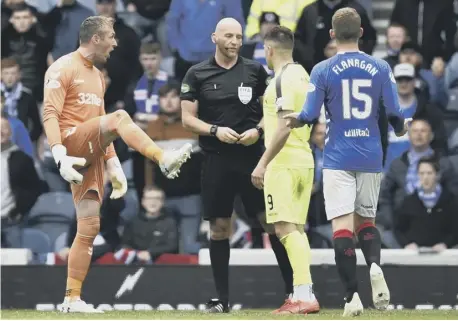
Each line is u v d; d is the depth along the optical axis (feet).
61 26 123.65
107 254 113.39
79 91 81.10
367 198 73.92
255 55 119.65
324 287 107.45
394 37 120.67
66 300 82.48
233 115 88.33
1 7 123.44
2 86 121.19
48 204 118.32
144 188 116.47
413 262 108.68
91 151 79.82
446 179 114.21
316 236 112.98
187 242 115.65
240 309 104.78
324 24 119.24
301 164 83.25
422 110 117.60
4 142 118.62
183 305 108.68
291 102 79.92
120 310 99.96
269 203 82.84
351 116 72.49
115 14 122.31
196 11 121.49
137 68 120.47
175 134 118.21
